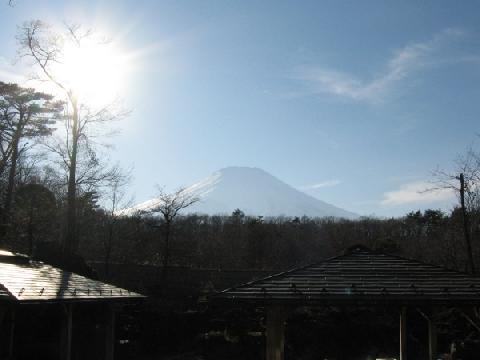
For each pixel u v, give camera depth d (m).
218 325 30.27
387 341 27.23
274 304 12.51
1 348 18.89
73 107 34.28
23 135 37.19
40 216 35.25
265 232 43.88
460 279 13.72
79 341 24.19
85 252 40.38
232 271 36.31
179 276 36.41
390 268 14.43
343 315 29.25
